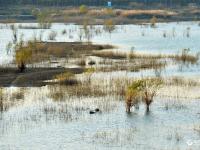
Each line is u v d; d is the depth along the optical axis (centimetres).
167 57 16488
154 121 7856
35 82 11450
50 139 6938
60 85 10988
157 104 9062
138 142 6738
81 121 7906
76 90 10288
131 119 8006
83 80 11581
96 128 7488
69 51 18638
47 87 10800
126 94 8638
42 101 9394
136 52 18600
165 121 7856
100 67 13925
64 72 12744
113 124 7719
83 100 9438
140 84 9119
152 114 8338
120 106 8944
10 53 18800
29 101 9394
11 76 12312
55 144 6700
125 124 7706
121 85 10662
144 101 9125
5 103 9150
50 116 8238
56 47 18925
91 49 19762
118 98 9556
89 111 8550
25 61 13688
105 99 9494
